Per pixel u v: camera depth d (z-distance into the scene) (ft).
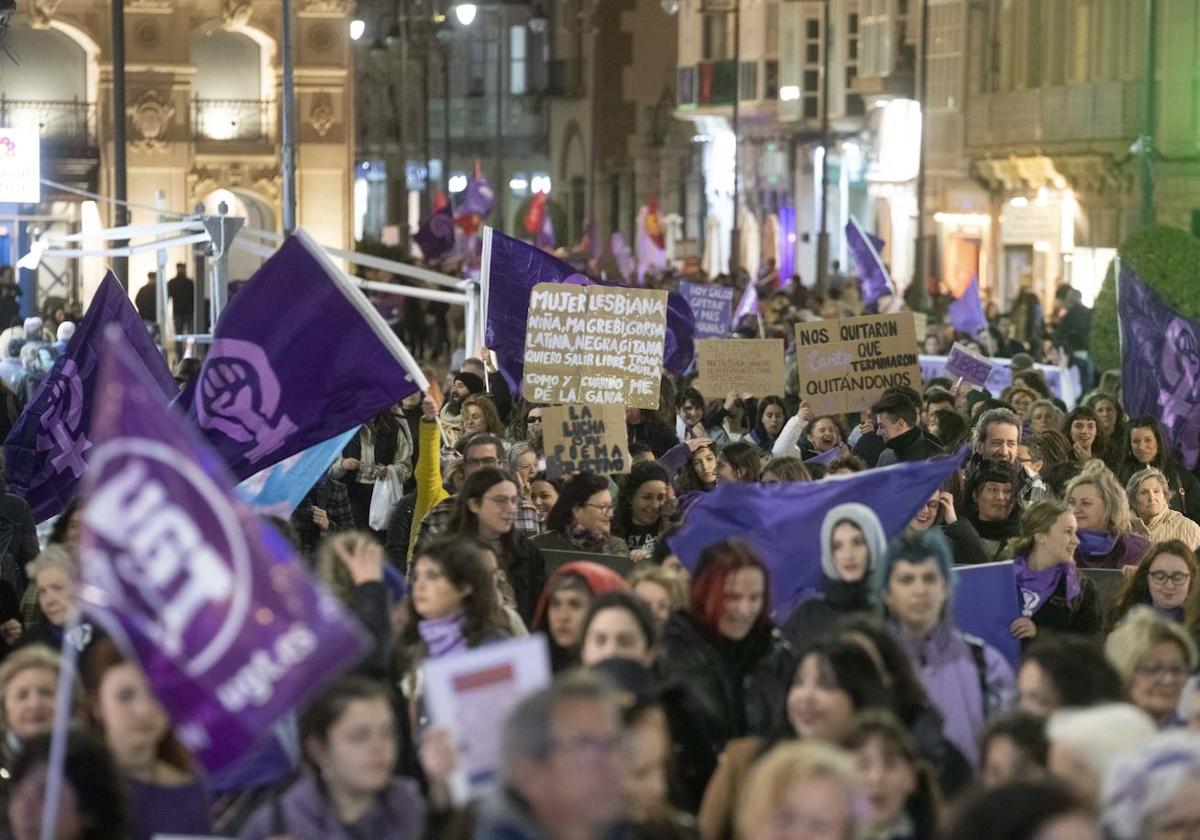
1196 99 386.11
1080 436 135.74
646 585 71.97
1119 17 404.57
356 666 64.85
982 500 107.86
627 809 47.55
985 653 70.23
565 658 72.64
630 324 120.57
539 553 91.25
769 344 147.74
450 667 49.47
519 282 133.28
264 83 398.62
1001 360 229.86
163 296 248.52
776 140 589.32
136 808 55.06
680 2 637.71
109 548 47.24
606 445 112.06
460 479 111.04
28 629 82.53
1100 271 383.45
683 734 63.41
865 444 130.11
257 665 46.98
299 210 401.70
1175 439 133.18
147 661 47.09
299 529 125.70
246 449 85.35
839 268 500.74
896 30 497.46
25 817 51.24
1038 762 53.11
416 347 403.54
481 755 49.34
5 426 155.02
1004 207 451.53
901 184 485.97
